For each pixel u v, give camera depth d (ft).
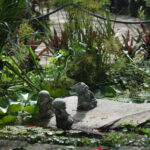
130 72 41.47
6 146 25.21
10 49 40.42
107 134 26.73
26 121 30.48
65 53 41.50
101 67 40.40
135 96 36.81
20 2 37.32
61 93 35.86
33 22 53.36
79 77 39.96
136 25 91.35
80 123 29.04
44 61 51.06
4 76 39.01
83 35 41.50
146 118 28.55
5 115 31.30
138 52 48.21
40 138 26.09
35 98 34.91
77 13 42.34
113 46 41.09
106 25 42.50
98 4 43.19
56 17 96.84
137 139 25.49
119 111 30.58
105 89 38.04
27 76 37.76
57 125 28.63
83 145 25.00
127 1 111.45
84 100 31.50
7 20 37.04
